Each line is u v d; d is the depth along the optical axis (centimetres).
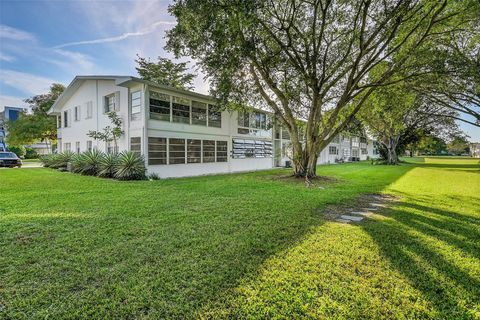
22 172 1397
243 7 682
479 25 1011
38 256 325
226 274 283
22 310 223
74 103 1730
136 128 1235
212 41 813
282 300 239
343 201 684
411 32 905
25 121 2936
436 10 881
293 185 989
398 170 1795
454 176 1366
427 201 699
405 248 360
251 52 877
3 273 284
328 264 309
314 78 1041
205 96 1427
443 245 373
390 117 1563
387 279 277
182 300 238
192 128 1438
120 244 366
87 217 504
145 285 261
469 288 263
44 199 673
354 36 945
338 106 1150
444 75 1009
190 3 712
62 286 259
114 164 1170
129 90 1266
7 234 403
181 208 584
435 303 238
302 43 997
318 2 859
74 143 1745
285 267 300
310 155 1223
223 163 1647
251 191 826
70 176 1208
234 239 388
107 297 242
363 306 231
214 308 228
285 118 1277
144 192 795
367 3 844
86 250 345
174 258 321
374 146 4644
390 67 1098
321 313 222
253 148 1920
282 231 428
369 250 351
